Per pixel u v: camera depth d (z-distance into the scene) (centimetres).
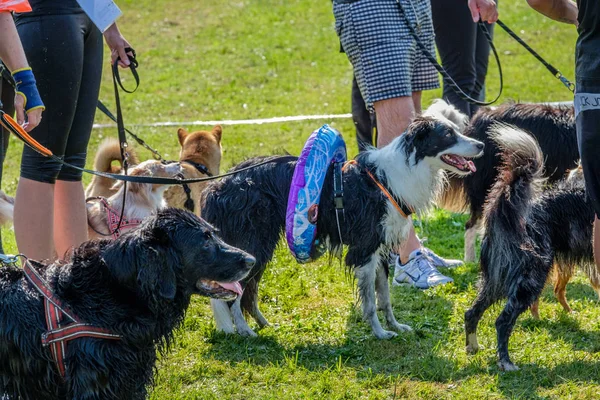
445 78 574
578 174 474
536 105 593
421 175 472
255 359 446
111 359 308
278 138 1002
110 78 1315
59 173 456
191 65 1384
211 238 326
